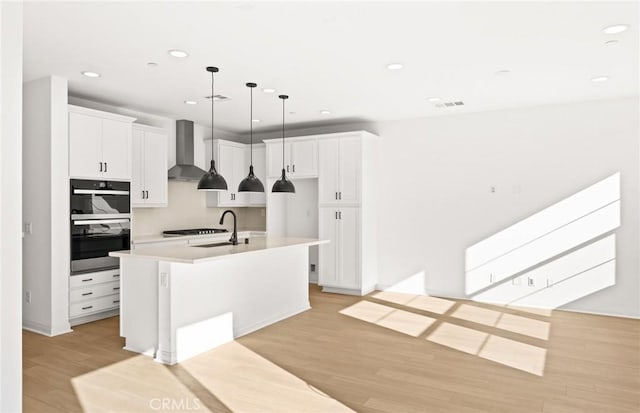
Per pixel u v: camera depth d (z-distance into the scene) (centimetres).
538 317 499
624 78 430
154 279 374
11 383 113
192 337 377
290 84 455
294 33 321
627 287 500
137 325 383
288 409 278
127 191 513
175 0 270
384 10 284
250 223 777
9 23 112
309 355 377
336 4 276
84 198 463
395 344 405
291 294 513
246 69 405
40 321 439
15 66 114
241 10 284
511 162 562
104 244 485
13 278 113
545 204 543
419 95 498
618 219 505
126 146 512
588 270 520
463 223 591
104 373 335
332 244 629
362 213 608
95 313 480
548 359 365
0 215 110
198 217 691
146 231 608
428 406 282
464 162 591
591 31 316
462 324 471
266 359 367
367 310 532
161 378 327
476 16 292
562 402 287
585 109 521
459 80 438
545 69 403
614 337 425
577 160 525
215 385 314
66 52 361
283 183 501
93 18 296
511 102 529
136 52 361
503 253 566
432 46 346
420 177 620
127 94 495
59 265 436
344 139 619
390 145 643
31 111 443
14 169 114
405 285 632
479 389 307
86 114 466
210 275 399
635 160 497
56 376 329
